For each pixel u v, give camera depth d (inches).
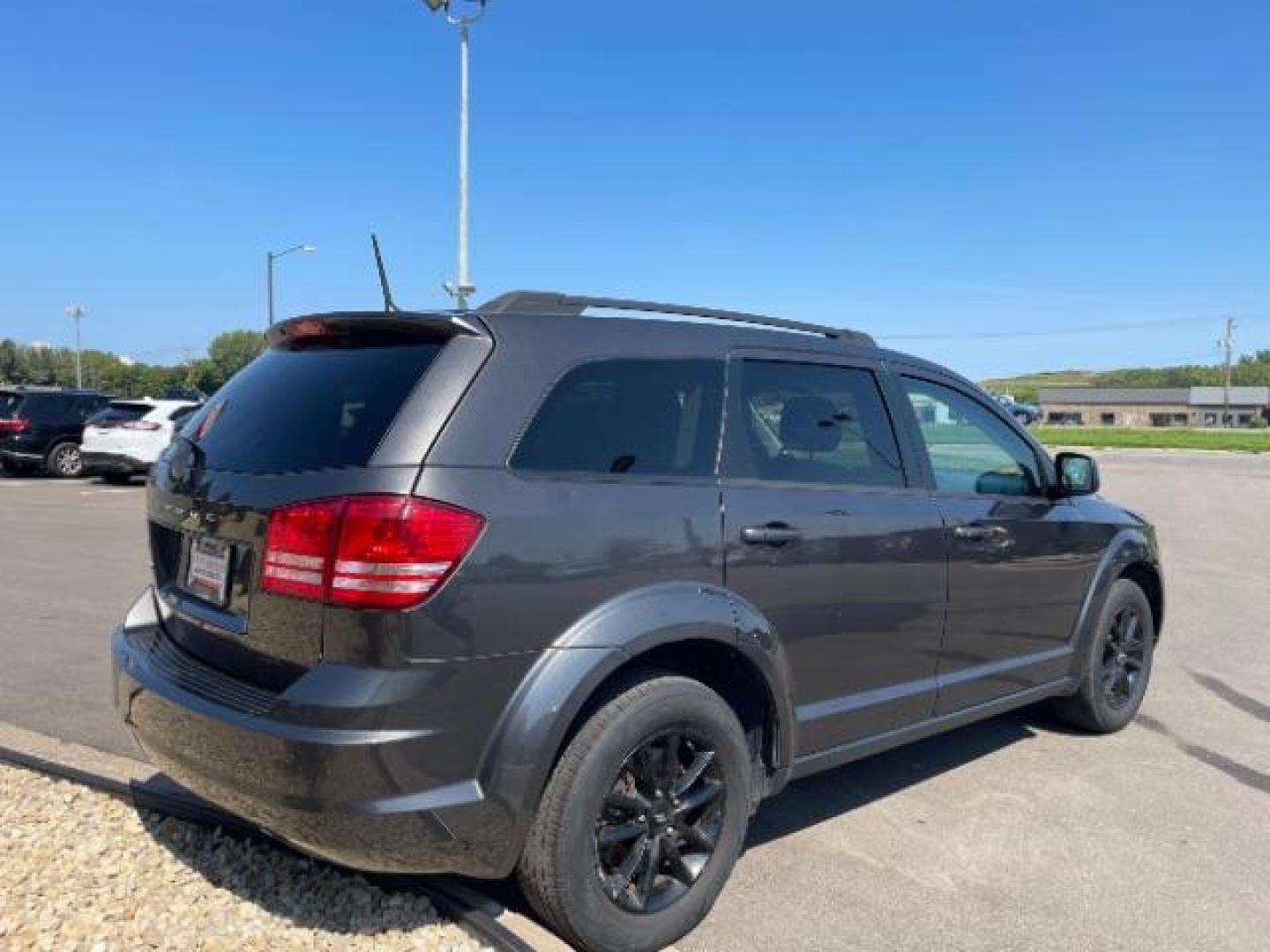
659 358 130.9
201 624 119.2
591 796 114.0
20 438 809.5
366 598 102.9
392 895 125.8
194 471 125.4
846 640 144.7
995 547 171.0
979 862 150.0
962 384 178.9
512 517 110.3
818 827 161.6
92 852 134.4
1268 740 209.3
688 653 131.3
